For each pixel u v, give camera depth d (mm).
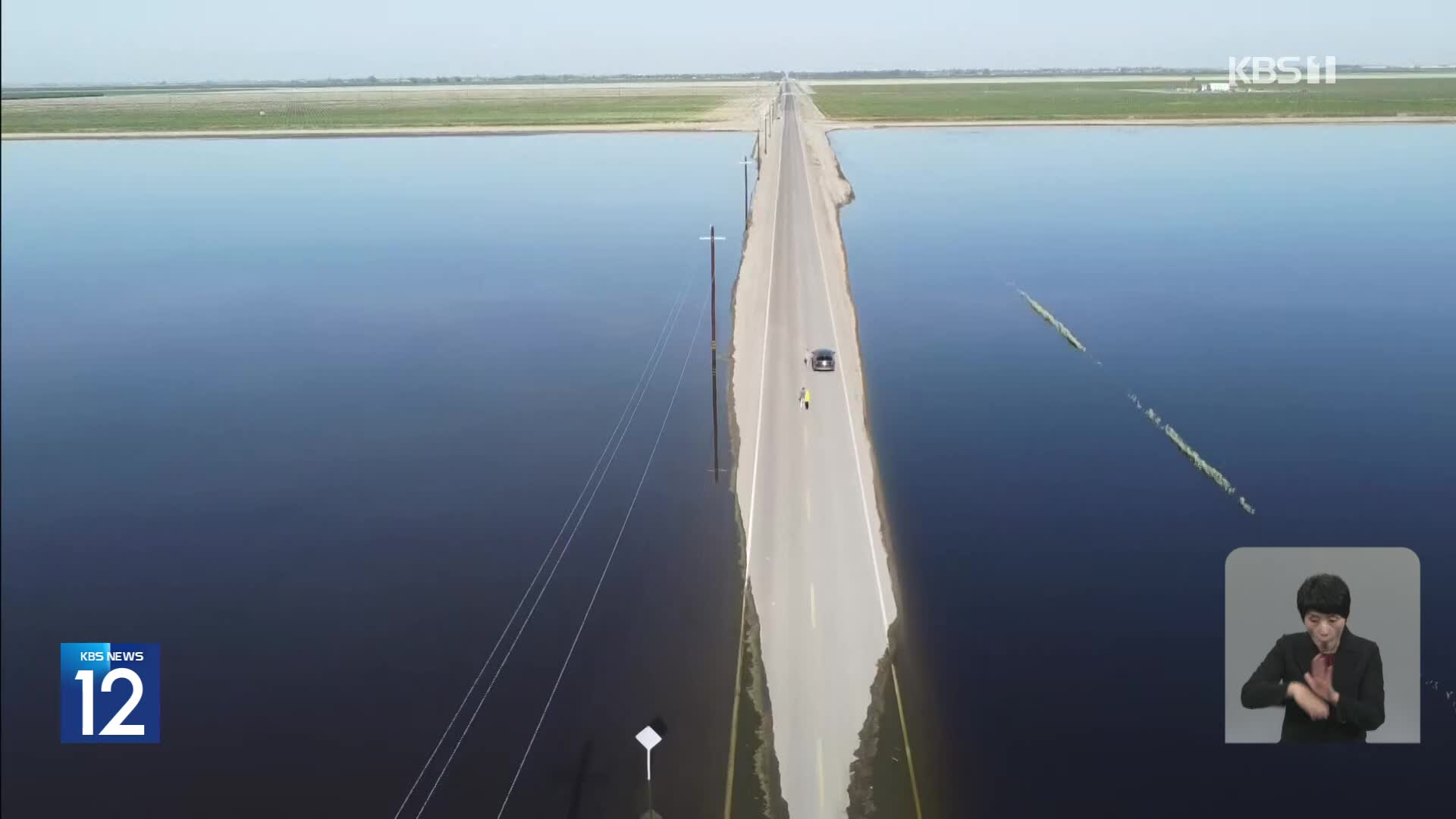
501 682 36625
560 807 30656
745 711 32906
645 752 32812
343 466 55844
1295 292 90250
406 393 67625
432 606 41781
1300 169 161375
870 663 34781
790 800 29344
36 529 48438
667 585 42688
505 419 62625
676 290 93125
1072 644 38062
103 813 30891
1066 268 100938
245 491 52656
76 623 40625
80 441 59281
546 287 95938
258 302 91875
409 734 34094
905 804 29297
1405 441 56719
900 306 87312
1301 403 62906
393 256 110125
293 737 34062
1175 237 114375
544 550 46219
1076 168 166375
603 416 62812
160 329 83375
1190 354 72875
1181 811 30062
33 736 34125
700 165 168750
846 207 131125
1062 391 65500
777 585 39156
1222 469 53250
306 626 40375
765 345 64625
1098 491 50750
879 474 50188
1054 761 32000
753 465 48750
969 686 35594
